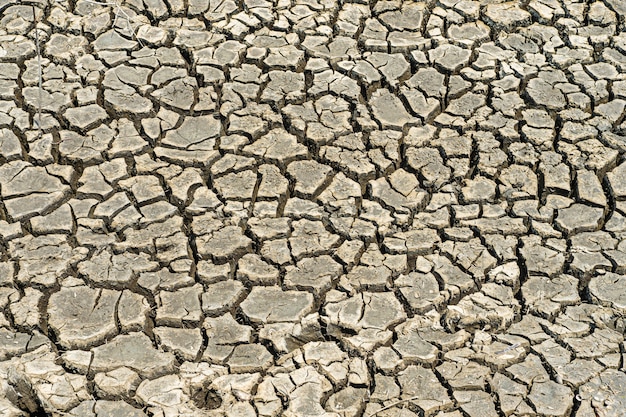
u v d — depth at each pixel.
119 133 3.95
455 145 3.94
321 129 3.98
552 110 4.09
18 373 3.12
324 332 3.28
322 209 3.67
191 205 3.67
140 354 3.17
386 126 4.01
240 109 4.07
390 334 3.25
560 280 3.42
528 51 4.38
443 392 3.08
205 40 4.38
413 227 3.62
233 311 3.34
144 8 4.53
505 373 3.13
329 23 4.49
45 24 4.43
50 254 3.47
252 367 3.15
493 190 3.75
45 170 3.79
